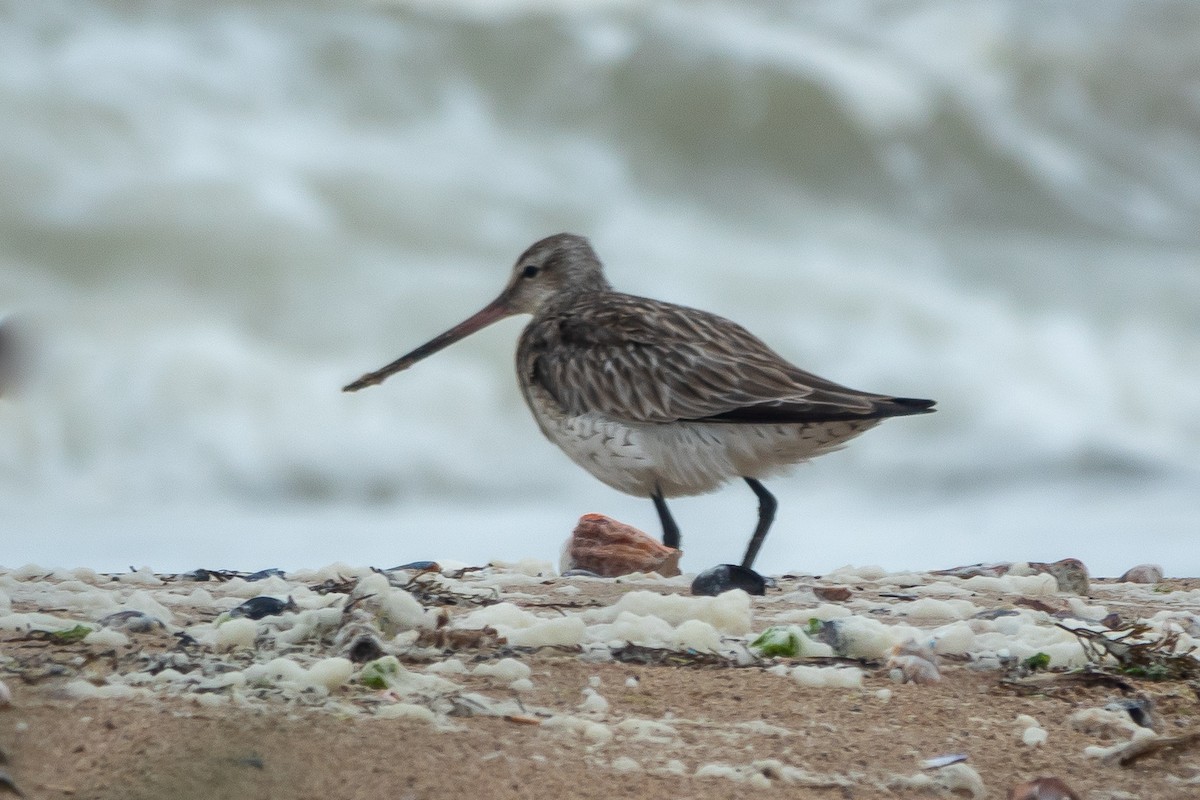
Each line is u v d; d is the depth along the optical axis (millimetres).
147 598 6500
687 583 7910
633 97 28969
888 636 6191
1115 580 9031
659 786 4652
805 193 28969
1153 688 5910
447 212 24500
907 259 26750
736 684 5691
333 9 28891
